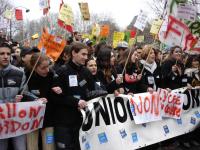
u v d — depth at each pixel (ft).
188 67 11.84
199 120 11.17
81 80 7.90
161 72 10.87
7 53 7.02
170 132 10.36
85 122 8.05
